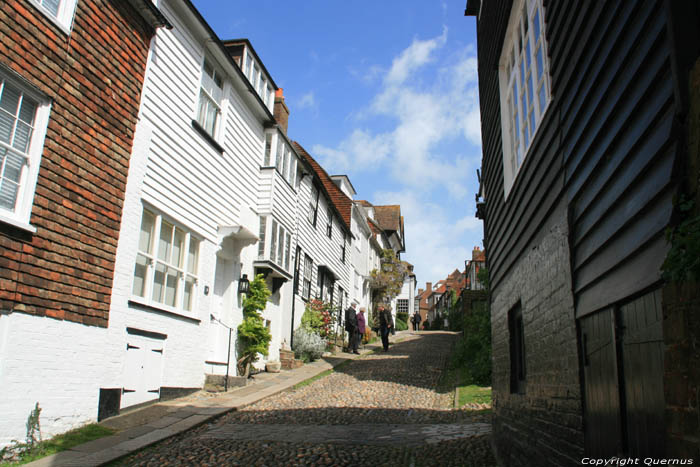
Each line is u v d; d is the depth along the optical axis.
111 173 7.80
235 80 12.20
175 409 8.47
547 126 4.44
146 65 8.84
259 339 12.29
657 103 2.40
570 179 3.72
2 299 5.87
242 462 5.84
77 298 6.99
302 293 17.80
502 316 6.55
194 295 10.33
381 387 11.77
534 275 4.77
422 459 5.89
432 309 74.50
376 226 35.62
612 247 2.91
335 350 19.42
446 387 11.87
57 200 6.71
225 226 11.32
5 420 5.86
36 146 6.42
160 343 9.02
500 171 6.80
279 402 9.85
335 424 7.93
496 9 6.79
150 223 9.00
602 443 2.99
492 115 7.45
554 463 3.90
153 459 5.98
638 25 2.63
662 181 2.29
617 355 2.81
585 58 3.46
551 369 4.08
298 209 17.44
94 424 7.12
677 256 1.97
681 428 2.03
